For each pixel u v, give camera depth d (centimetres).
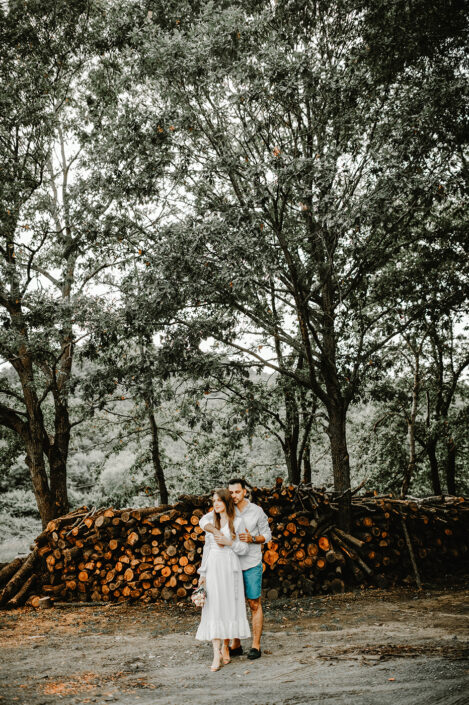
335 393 1165
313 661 561
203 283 1025
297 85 984
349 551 1056
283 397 1512
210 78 998
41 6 1403
